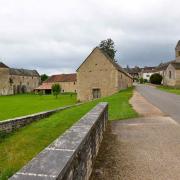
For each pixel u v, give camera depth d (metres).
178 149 8.72
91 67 56.62
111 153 8.37
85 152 5.71
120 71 58.38
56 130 15.66
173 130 11.92
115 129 12.47
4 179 8.46
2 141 14.74
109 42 98.00
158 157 7.88
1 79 103.19
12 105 50.12
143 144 9.45
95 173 6.62
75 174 4.54
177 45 81.94
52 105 49.97
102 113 10.63
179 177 6.33
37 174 3.22
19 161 10.59
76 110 23.17
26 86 120.00
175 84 70.50
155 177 6.34
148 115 17.08
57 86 76.62
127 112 18.39
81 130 6.15
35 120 19.89
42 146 12.92
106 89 55.47
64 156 4.03
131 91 50.81
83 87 57.22
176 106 22.59
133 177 6.34
